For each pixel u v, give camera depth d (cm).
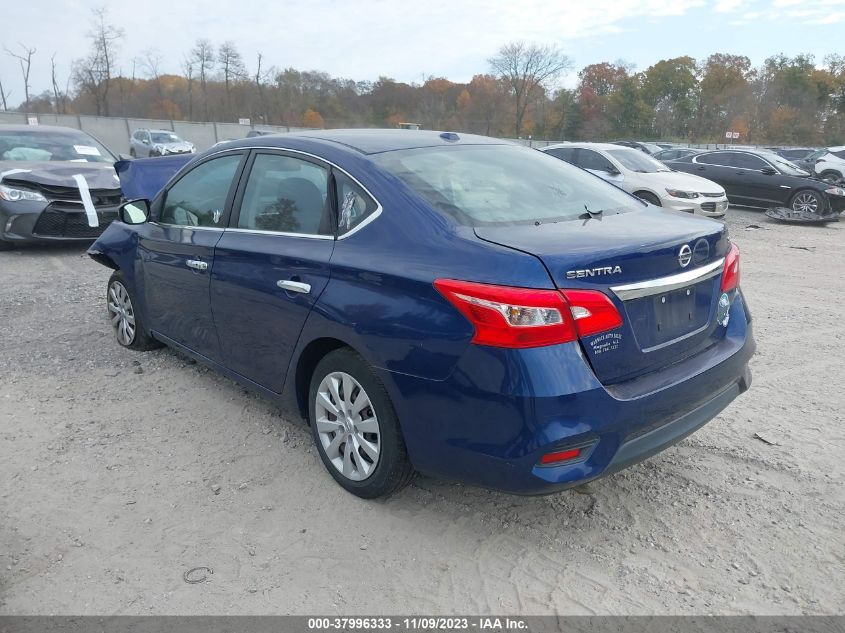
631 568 287
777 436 402
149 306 485
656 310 290
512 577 282
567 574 283
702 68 7869
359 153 346
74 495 338
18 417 421
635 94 7238
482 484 281
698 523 318
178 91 6562
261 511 327
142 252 477
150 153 3111
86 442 392
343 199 334
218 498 338
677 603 266
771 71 8000
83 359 520
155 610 262
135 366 506
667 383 288
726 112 7525
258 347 373
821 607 263
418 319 281
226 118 6388
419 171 336
